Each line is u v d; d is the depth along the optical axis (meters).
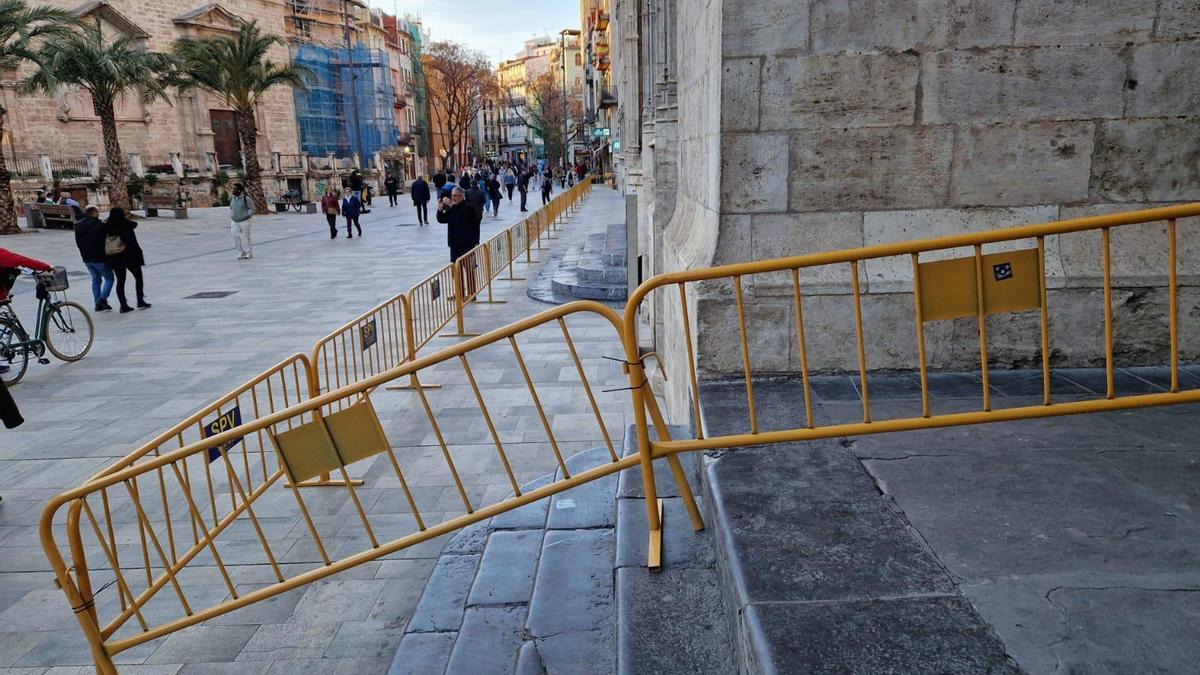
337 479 5.59
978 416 2.80
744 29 4.05
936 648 2.03
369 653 3.66
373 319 7.43
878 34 4.03
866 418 2.89
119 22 38.38
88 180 32.97
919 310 2.76
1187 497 2.77
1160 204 4.11
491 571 3.45
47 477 5.92
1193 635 2.03
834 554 2.52
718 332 4.29
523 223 17.16
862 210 4.20
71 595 3.08
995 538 2.56
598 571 3.28
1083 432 3.38
